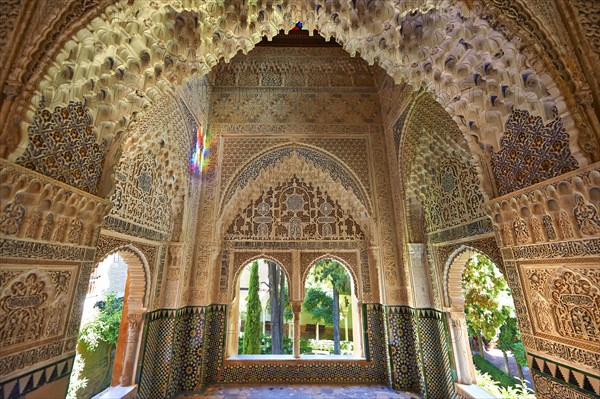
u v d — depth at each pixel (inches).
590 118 50.1
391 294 151.6
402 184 153.9
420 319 139.2
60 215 53.2
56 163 50.9
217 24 73.4
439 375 130.1
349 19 75.9
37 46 44.3
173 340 130.8
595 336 51.4
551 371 60.4
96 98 60.4
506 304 195.6
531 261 64.9
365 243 167.9
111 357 246.2
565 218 56.4
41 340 49.9
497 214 72.9
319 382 149.8
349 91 182.2
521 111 64.5
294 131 173.6
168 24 69.6
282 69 185.3
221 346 153.6
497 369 267.0
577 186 51.9
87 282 61.0
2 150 40.8
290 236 169.0
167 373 126.7
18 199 44.6
